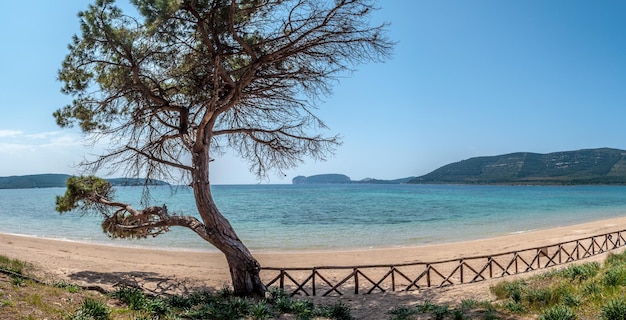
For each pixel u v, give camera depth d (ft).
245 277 41.91
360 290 49.90
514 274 53.83
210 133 43.06
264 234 109.29
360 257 74.28
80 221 143.74
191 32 42.80
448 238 100.83
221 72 41.37
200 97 46.21
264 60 41.34
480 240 94.53
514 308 32.73
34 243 83.56
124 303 32.19
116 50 39.40
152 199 50.65
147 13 35.73
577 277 39.27
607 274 34.91
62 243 86.58
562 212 180.24
